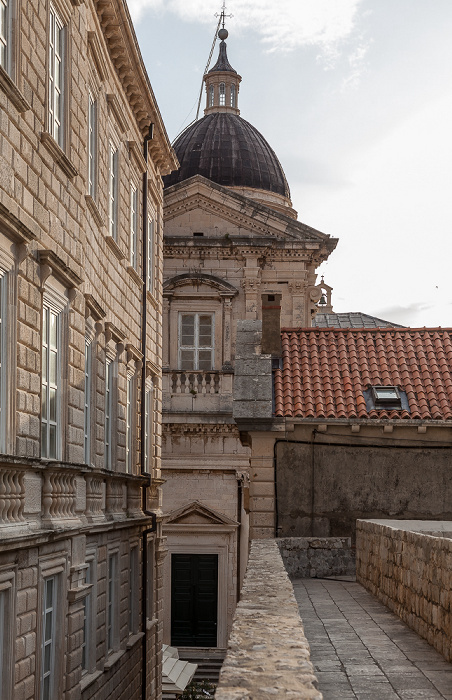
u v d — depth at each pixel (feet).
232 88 170.81
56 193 46.19
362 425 71.72
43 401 44.34
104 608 58.08
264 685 18.03
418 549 40.11
